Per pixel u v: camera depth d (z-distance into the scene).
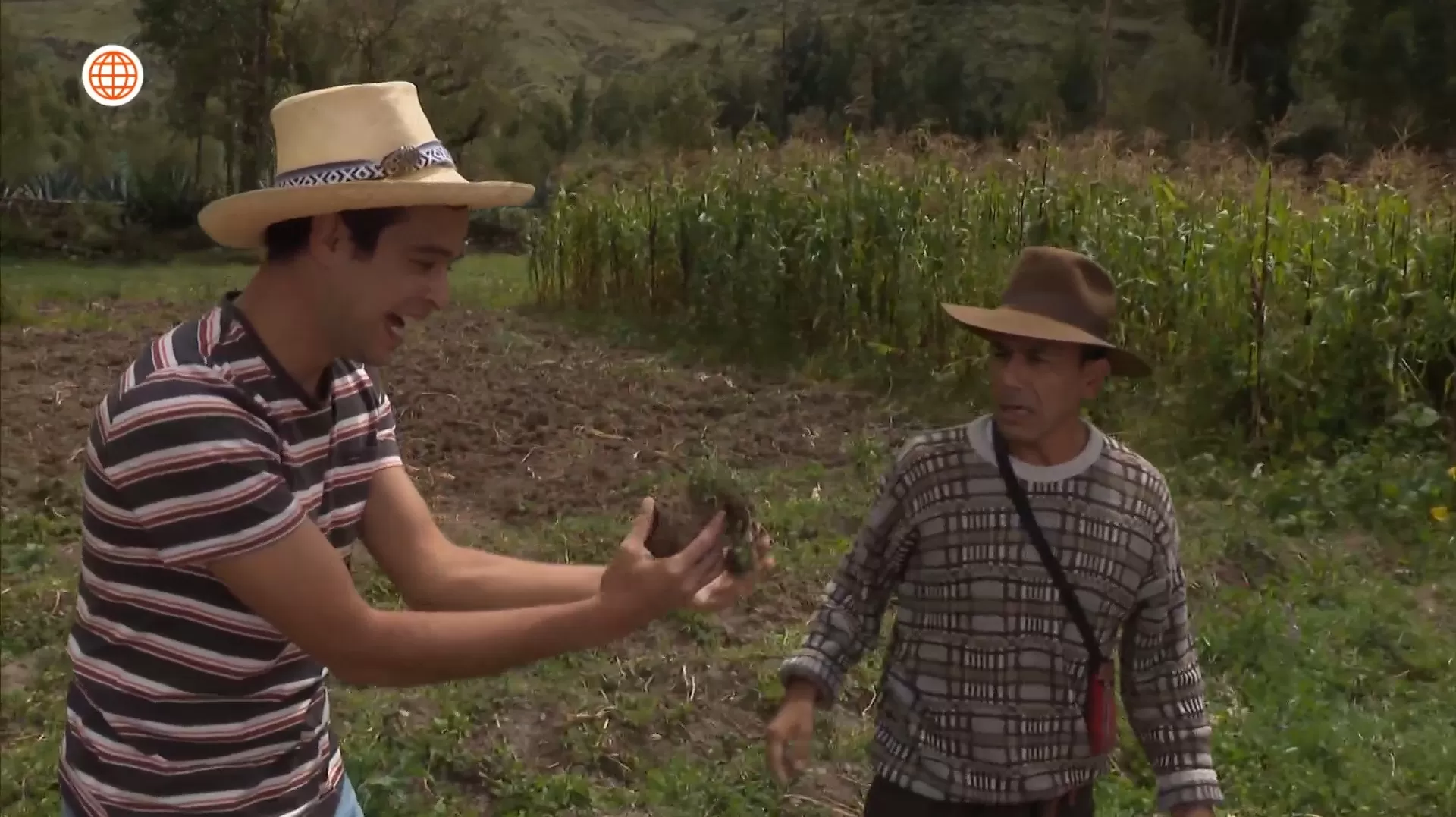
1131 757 4.41
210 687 1.99
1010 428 2.46
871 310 10.62
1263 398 8.08
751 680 4.95
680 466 8.03
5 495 7.32
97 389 10.17
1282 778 4.24
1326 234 8.59
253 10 32.41
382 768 4.30
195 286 19.80
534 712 4.73
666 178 14.06
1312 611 5.64
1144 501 2.50
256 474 1.88
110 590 1.97
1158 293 8.96
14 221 27.52
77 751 2.05
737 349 11.41
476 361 11.34
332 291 1.95
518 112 37.12
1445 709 4.81
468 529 6.87
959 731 2.51
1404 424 7.66
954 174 10.91
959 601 2.50
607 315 13.81
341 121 1.94
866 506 7.03
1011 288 2.52
